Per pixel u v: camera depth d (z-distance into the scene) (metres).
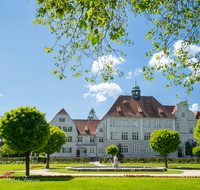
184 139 64.25
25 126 23.34
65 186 15.77
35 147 23.78
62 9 8.20
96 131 63.62
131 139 61.84
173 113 66.06
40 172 28.84
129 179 19.78
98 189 14.77
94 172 27.72
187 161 49.38
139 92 67.81
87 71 12.21
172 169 34.34
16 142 23.00
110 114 62.50
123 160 50.09
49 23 11.26
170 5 10.55
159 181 18.48
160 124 63.72
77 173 26.56
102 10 9.16
